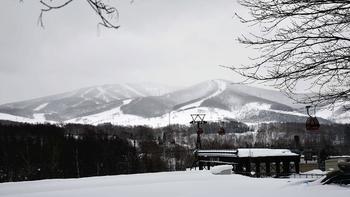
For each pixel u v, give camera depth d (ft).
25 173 184.24
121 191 39.58
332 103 18.62
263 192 30.71
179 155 242.78
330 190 27.40
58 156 204.95
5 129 219.20
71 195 38.37
